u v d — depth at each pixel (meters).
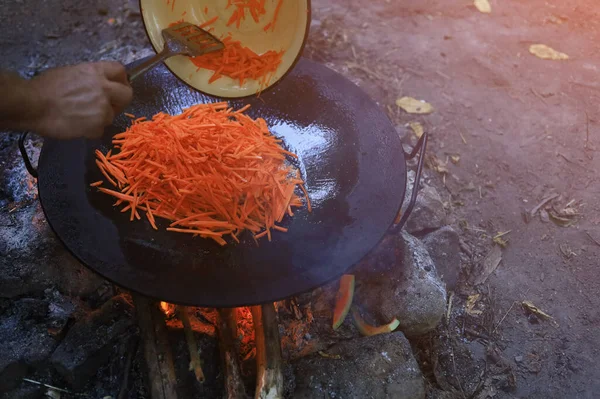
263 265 1.73
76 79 1.48
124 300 2.05
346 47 3.60
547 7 4.12
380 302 2.15
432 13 3.97
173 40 1.81
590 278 2.56
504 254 2.64
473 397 2.15
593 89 3.47
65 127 1.49
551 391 2.20
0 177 2.52
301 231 1.87
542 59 3.66
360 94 2.24
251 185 1.88
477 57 3.64
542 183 2.94
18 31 3.47
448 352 2.24
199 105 2.14
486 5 4.07
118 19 3.62
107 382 1.99
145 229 1.80
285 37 1.85
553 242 2.70
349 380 1.93
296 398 1.90
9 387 1.95
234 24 1.96
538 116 3.28
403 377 1.94
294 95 2.29
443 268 2.44
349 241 1.78
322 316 2.18
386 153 2.03
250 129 2.09
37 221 2.18
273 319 1.87
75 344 1.93
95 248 1.68
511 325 2.38
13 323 2.02
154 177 1.87
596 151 3.11
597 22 4.02
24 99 1.41
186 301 1.57
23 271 2.06
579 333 2.38
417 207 2.50
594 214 2.81
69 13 3.62
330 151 2.12
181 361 1.90
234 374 1.87
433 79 3.46
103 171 1.91
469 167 2.99
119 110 1.65
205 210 1.86
